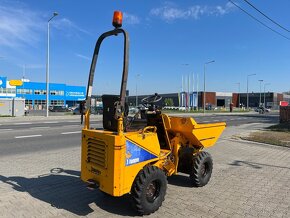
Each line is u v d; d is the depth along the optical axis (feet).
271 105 390.63
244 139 48.62
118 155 15.33
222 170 27.09
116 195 15.42
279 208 18.15
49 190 20.47
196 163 21.30
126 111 17.01
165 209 17.49
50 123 82.12
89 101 17.90
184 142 20.83
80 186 21.40
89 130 17.16
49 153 34.17
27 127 67.41
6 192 19.95
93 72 17.93
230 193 20.63
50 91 273.13
